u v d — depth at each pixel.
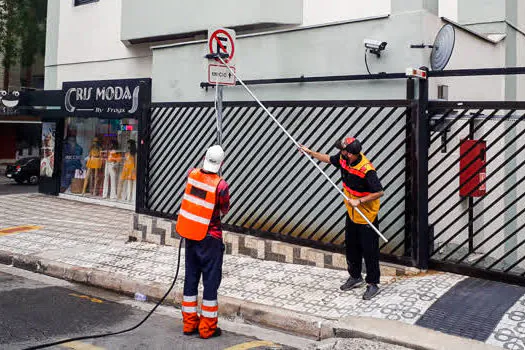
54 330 5.67
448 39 7.12
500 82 10.16
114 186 14.39
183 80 10.02
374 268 6.15
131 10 12.65
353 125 7.28
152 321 6.14
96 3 14.57
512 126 6.48
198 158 9.23
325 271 7.36
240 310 6.21
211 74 7.05
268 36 8.84
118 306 6.74
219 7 10.96
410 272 6.83
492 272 6.45
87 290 7.47
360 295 6.32
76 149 15.43
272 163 8.47
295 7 10.54
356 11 9.88
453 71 6.62
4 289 7.31
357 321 5.55
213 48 7.19
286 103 7.81
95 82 13.59
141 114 9.75
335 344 5.20
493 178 9.23
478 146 8.06
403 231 7.20
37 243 9.69
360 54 7.90
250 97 9.01
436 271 6.86
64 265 8.12
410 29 7.40
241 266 7.76
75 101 14.23
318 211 7.93
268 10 10.40
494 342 4.95
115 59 14.16
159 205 9.60
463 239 8.47
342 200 7.70
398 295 6.11
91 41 14.73
